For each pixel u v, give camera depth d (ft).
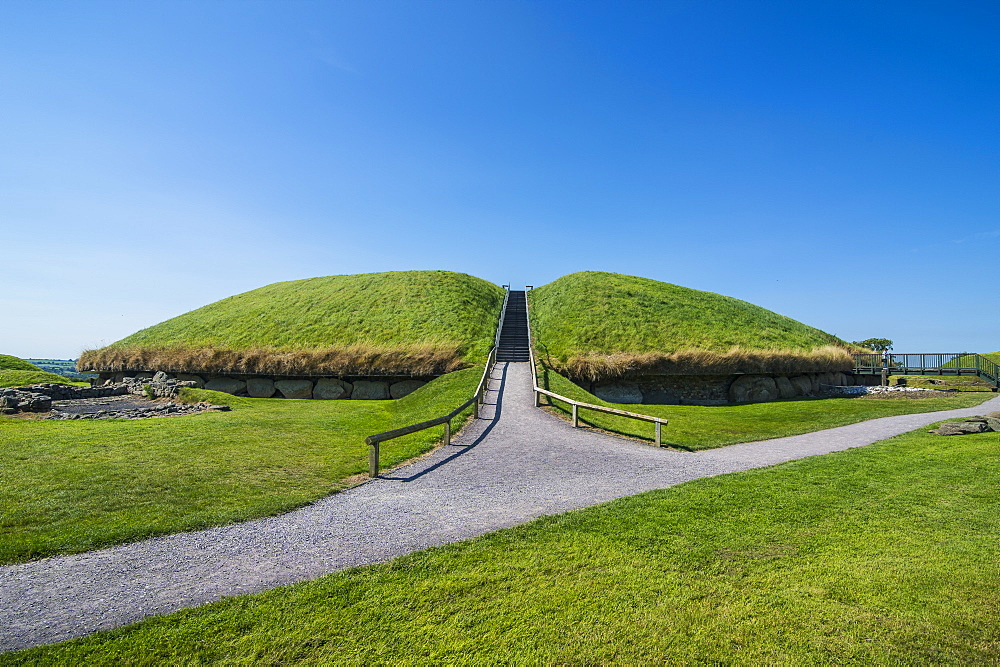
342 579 17.99
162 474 32.19
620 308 104.06
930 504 25.77
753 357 85.61
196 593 17.25
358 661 13.78
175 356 90.63
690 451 43.11
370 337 92.27
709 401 84.53
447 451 40.37
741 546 20.86
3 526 23.24
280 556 20.25
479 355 84.99
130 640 14.47
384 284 121.39
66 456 36.29
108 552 20.67
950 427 46.34
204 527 23.41
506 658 13.91
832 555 19.81
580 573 18.53
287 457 37.99
